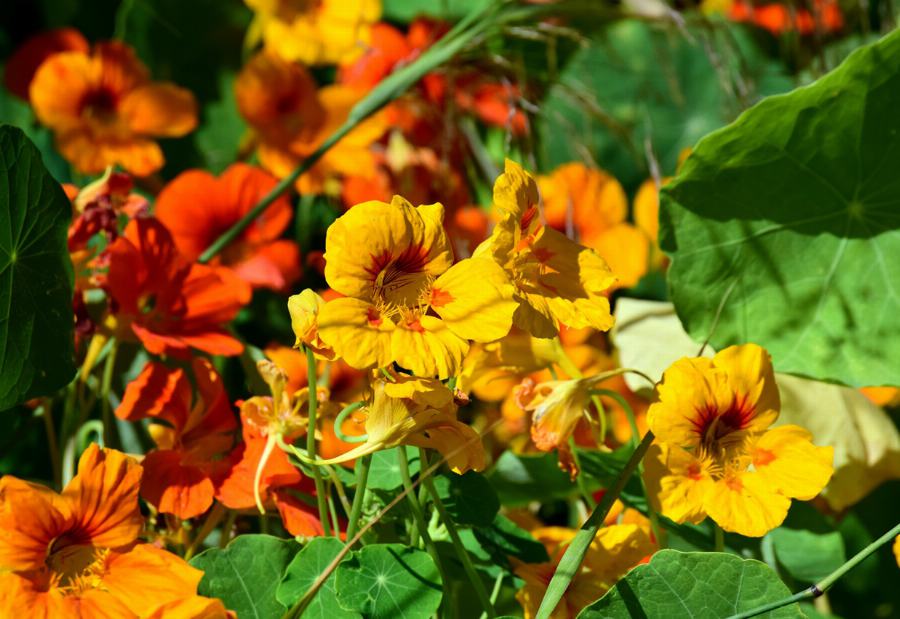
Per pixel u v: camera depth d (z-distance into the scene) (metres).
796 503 0.99
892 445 1.03
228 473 0.91
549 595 0.87
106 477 0.86
